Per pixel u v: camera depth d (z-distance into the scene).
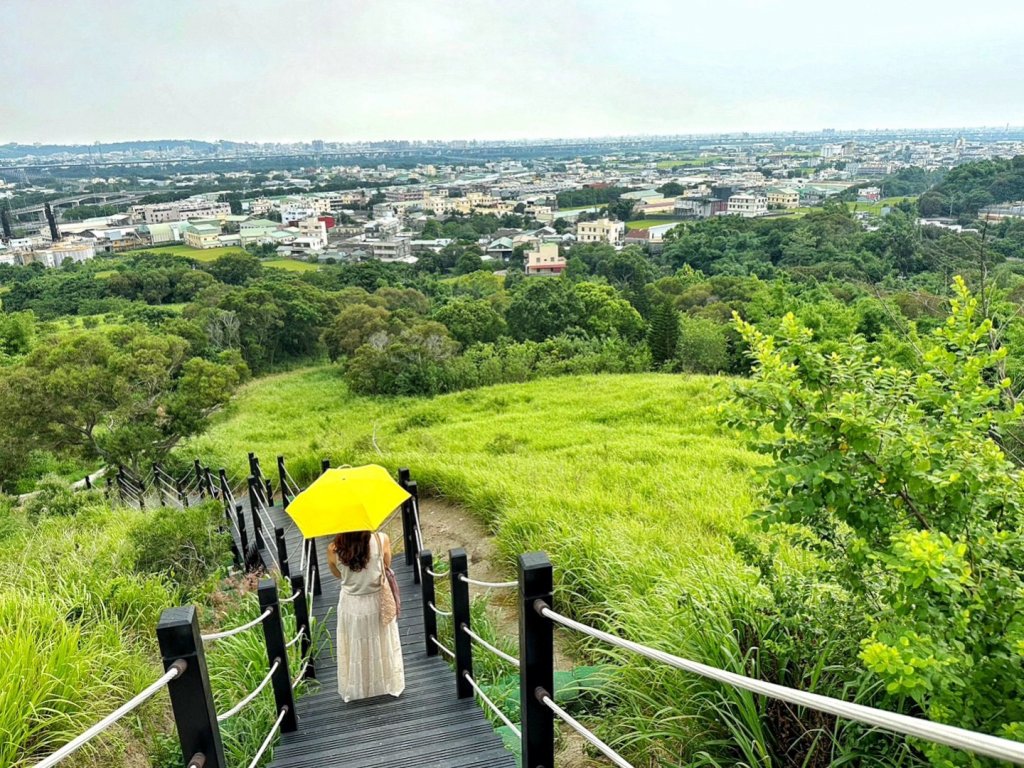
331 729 4.25
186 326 42.91
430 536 9.23
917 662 2.00
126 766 3.88
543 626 2.56
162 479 17.06
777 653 3.46
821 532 3.18
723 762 3.29
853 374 2.96
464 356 33.50
